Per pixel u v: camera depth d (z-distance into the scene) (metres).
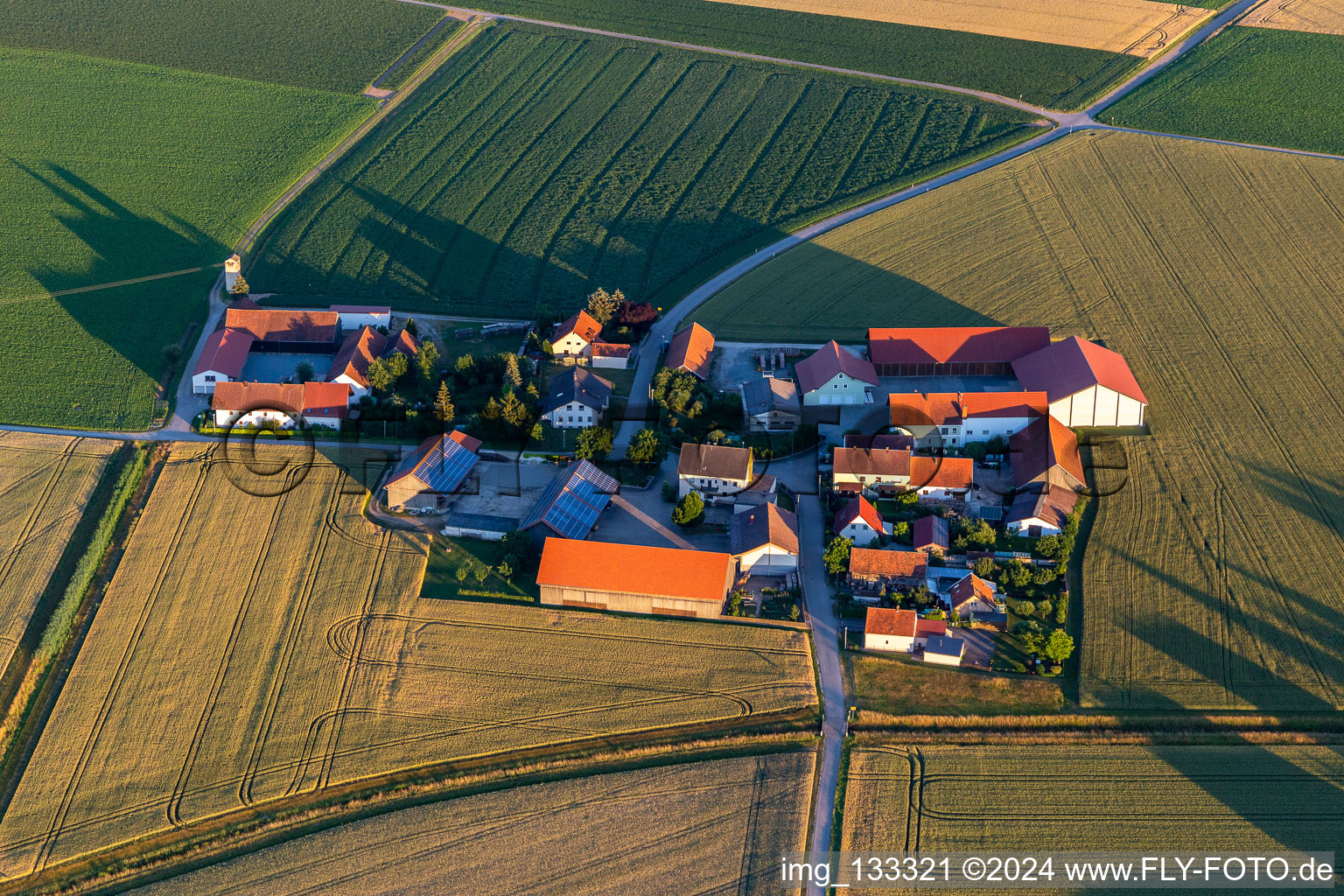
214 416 149.12
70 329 170.50
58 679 115.06
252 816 102.00
